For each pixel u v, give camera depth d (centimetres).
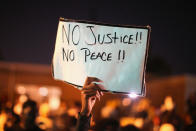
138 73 355
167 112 664
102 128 541
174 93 1442
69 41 355
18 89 1752
